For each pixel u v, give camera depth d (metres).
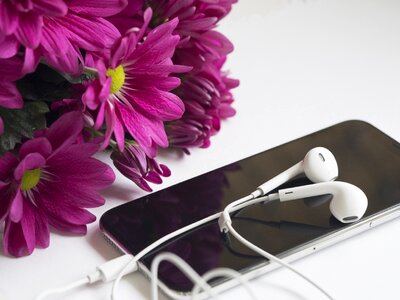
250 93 0.97
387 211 0.76
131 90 0.71
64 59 0.63
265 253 0.69
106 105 0.67
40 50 0.62
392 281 0.71
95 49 0.65
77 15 0.65
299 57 1.04
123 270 0.68
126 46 0.65
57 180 0.71
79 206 0.71
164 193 0.78
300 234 0.73
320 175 0.78
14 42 0.60
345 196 0.74
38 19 0.60
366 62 1.03
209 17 0.76
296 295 0.69
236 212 0.76
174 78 0.72
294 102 0.96
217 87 0.84
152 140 0.72
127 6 0.72
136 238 0.72
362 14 1.12
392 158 0.83
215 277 0.68
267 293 0.69
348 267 0.72
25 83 0.69
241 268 0.69
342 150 0.84
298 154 0.84
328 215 0.76
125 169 0.76
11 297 0.68
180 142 0.83
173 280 0.67
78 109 0.71
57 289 0.67
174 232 0.71
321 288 0.67
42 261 0.71
